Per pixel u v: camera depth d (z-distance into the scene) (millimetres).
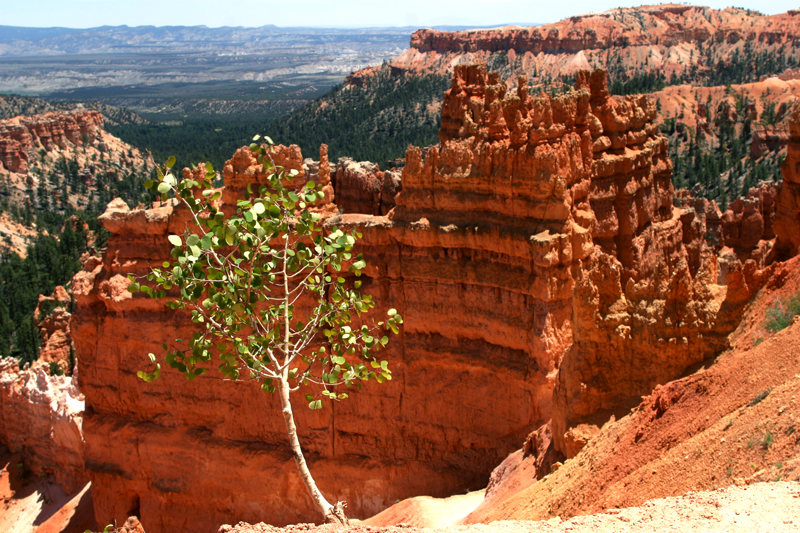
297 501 36688
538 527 14516
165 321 38188
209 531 38219
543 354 30609
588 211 32500
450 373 34000
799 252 34969
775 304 21328
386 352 34719
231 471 37656
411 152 33406
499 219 31797
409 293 34125
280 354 35125
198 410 38312
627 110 37062
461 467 34062
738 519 12141
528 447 28641
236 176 35844
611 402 23625
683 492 16125
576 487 20172
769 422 15555
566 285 30547
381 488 35281
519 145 31375
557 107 31875
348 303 20750
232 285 18000
